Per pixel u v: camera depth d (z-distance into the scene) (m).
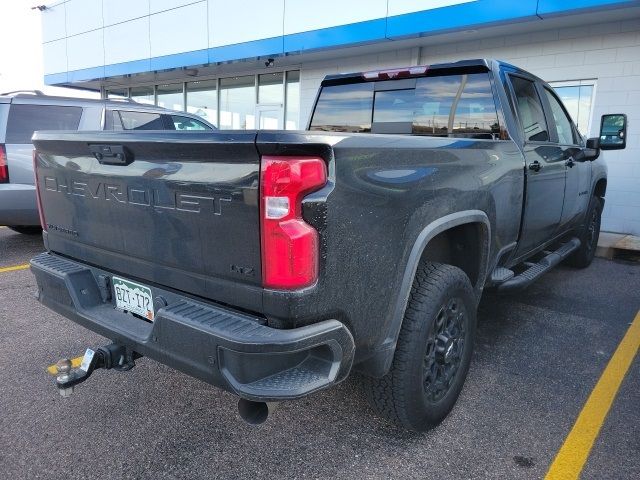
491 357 3.57
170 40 12.61
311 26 9.68
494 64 3.40
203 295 2.04
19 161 5.77
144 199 2.16
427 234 2.31
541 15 7.09
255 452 2.48
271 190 1.72
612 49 7.52
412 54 9.46
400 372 2.34
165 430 2.65
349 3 9.05
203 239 1.96
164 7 12.55
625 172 7.71
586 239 5.82
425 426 2.57
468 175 2.65
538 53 8.16
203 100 14.44
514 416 2.80
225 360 1.82
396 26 8.44
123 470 2.33
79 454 2.44
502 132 3.32
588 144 4.66
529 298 4.93
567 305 4.73
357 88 4.06
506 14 7.27
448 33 8.25
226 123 13.84
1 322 4.09
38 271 2.71
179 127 7.47
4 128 5.72
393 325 2.21
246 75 12.97
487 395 3.03
